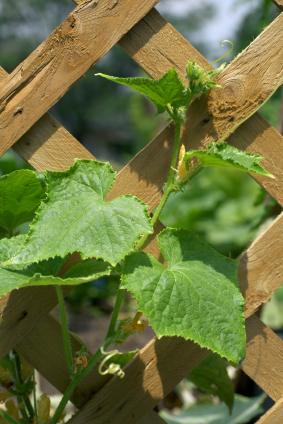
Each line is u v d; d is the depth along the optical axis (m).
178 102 1.22
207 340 1.16
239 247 1.99
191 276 1.18
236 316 1.18
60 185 1.18
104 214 1.16
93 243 1.15
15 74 1.24
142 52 1.24
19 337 1.25
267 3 1.42
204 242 1.22
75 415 1.27
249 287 1.27
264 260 1.27
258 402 1.53
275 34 1.25
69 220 1.16
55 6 9.13
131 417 1.28
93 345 2.23
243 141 1.26
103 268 1.20
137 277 1.17
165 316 1.16
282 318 1.93
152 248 1.26
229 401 1.37
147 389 1.28
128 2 1.23
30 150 1.25
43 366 1.27
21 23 9.09
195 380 1.37
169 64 1.24
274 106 2.01
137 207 1.17
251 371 1.29
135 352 1.26
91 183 1.19
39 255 1.15
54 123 1.25
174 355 1.28
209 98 1.25
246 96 1.25
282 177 1.26
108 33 1.23
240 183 2.66
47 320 1.27
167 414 1.56
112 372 1.23
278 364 1.29
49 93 1.24
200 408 1.57
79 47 1.23
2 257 1.20
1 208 1.25
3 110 1.24
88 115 8.38
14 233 1.29
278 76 1.25
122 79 1.19
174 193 1.23
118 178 1.25
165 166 1.26
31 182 1.22
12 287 1.16
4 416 1.27
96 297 2.65
